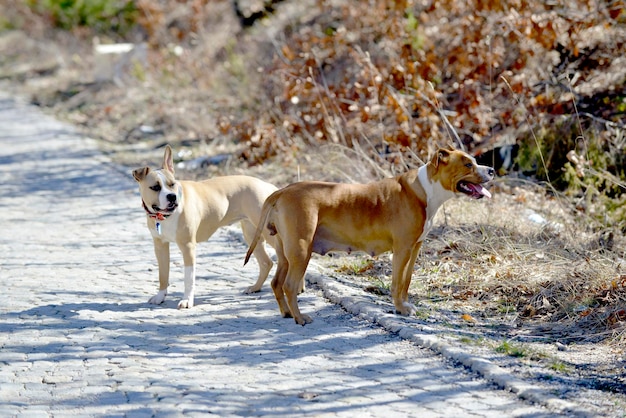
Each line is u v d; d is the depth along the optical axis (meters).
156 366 8.70
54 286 11.79
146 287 11.70
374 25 21.25
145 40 36.75
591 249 12.40
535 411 7.44
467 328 9.75
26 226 15.72
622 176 15.50
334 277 11.76
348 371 8.47
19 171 21.16
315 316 10.28
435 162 9.92
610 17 17.70
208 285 11.79
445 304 10.70
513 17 17.31
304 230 9.76
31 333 9.77
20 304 10.92
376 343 9.28
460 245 12.54
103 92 31.05
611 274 10.95
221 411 7.55
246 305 10.81
